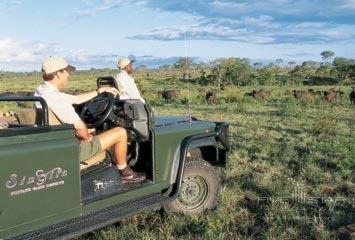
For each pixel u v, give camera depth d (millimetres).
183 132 6176
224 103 31438
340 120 18484
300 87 69062
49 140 4461
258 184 7684
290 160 9758
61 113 4992
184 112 24234
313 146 11359
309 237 5629
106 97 5543
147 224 6000
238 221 6164
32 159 4277
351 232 5660
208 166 6469
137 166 5996
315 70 103500
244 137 13039
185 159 6082
